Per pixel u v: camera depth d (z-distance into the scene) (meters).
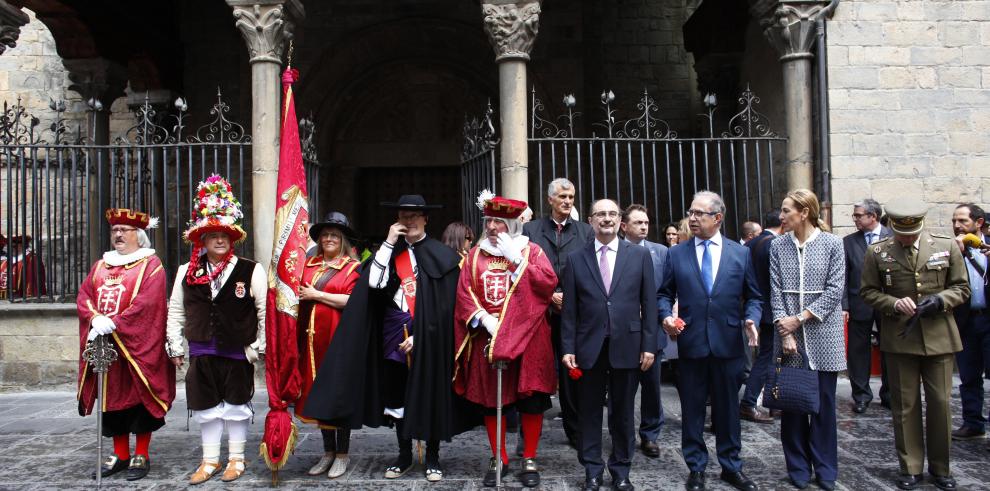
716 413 4.50
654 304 4.40
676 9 13.84
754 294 4.47
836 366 4.32
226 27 13.02
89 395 4.80
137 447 4.93
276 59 8.06
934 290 4.50
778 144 9.54
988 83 8.19
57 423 6.47
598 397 4.43
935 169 8.10
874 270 4.71
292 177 5.07
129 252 4.95
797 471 4.50
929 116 8.14
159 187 12.52
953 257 4.52
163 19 12.71
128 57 11.88
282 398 4.70
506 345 4.37
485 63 13.16
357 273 5.00
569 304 4.45
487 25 7.99
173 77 12.83
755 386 6.22
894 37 8.19
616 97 13.52
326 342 4.88
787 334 4.39
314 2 12.95
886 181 8.07
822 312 4.32
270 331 4.73
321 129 13.18
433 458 4.75
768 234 6.16
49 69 13.39
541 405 4.58
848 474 4.76
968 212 5.74
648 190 13.23
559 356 5.39
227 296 4.72
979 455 5.20
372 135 13.75
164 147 7.92
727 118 11.50
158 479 4.80
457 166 13.80
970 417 5.61
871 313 6.39
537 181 12.84
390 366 4.89
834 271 4.38
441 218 13.89
